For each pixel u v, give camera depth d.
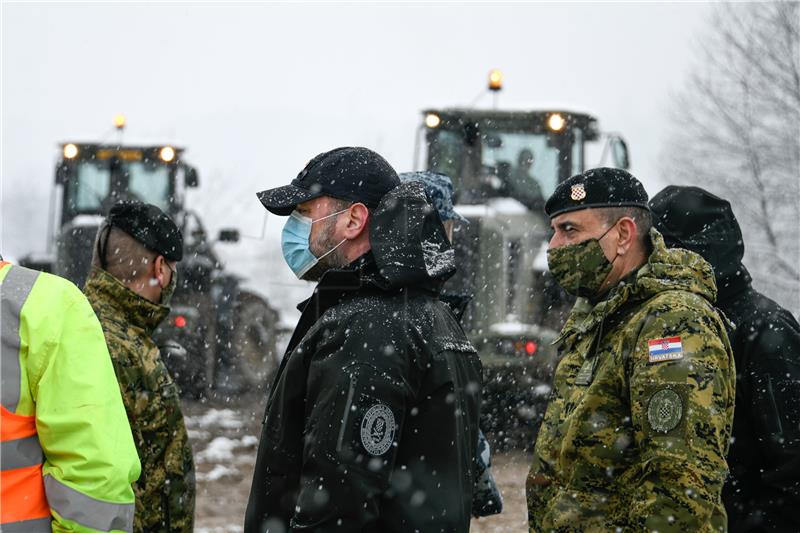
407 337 2.65
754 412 3.25
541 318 10.61
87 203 14.01
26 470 2.48
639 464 2.76
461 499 2.71
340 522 2.51
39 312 2.50
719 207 3.54
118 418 2.54
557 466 2.97
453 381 2.73
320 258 2.91
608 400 2.84
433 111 11.39
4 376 2.45
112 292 3.46
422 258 2.75
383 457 2.54
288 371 2.72
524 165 11.19
